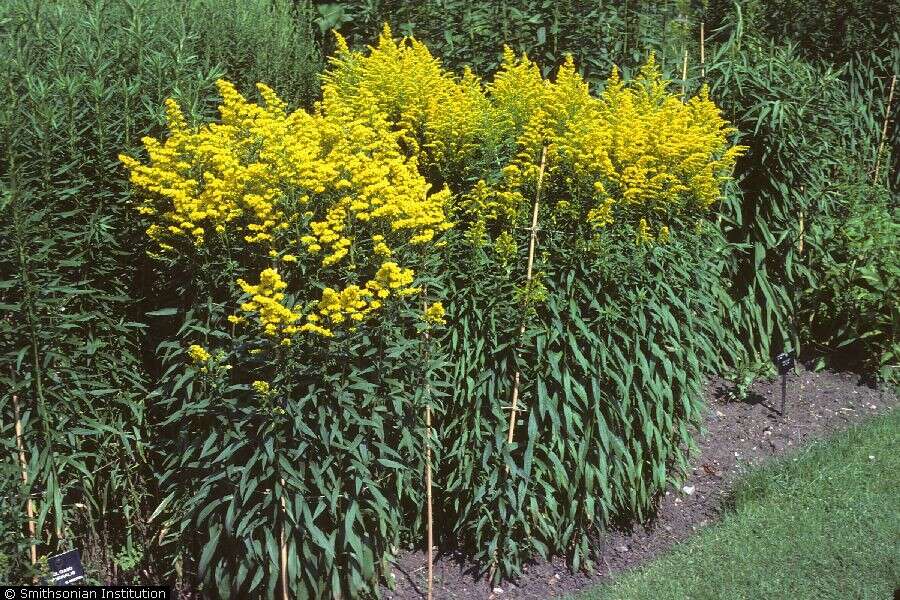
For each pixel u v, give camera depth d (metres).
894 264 7.19
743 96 6.75
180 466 4.24
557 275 4.89
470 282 4.75
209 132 4.34
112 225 4.34
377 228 4.35
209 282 4.19
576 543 4.98
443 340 4.82
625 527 5.37
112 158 4.33
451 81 5.77
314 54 7.51
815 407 6.82
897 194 8.66
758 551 4.81
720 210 6.75
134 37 4.71
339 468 4.13
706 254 5.55
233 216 4.07
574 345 4.67
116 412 4.36
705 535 5.11
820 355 7.46
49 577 3.96
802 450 6.15
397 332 4.27
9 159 3.92
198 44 6.03
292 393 4.11
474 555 4.89
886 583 4.45
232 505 3.98
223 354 4.06
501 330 4.75
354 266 4.22
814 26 7.99
